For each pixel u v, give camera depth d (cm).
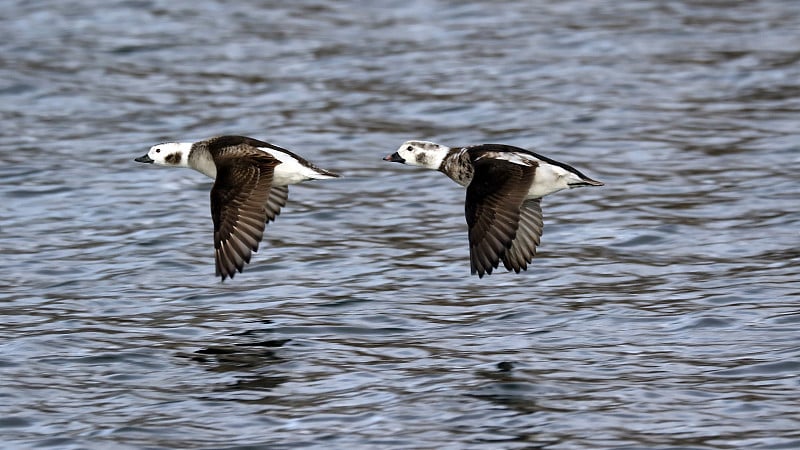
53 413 1241
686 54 2623
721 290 1553
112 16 2942
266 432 1188
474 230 1220
